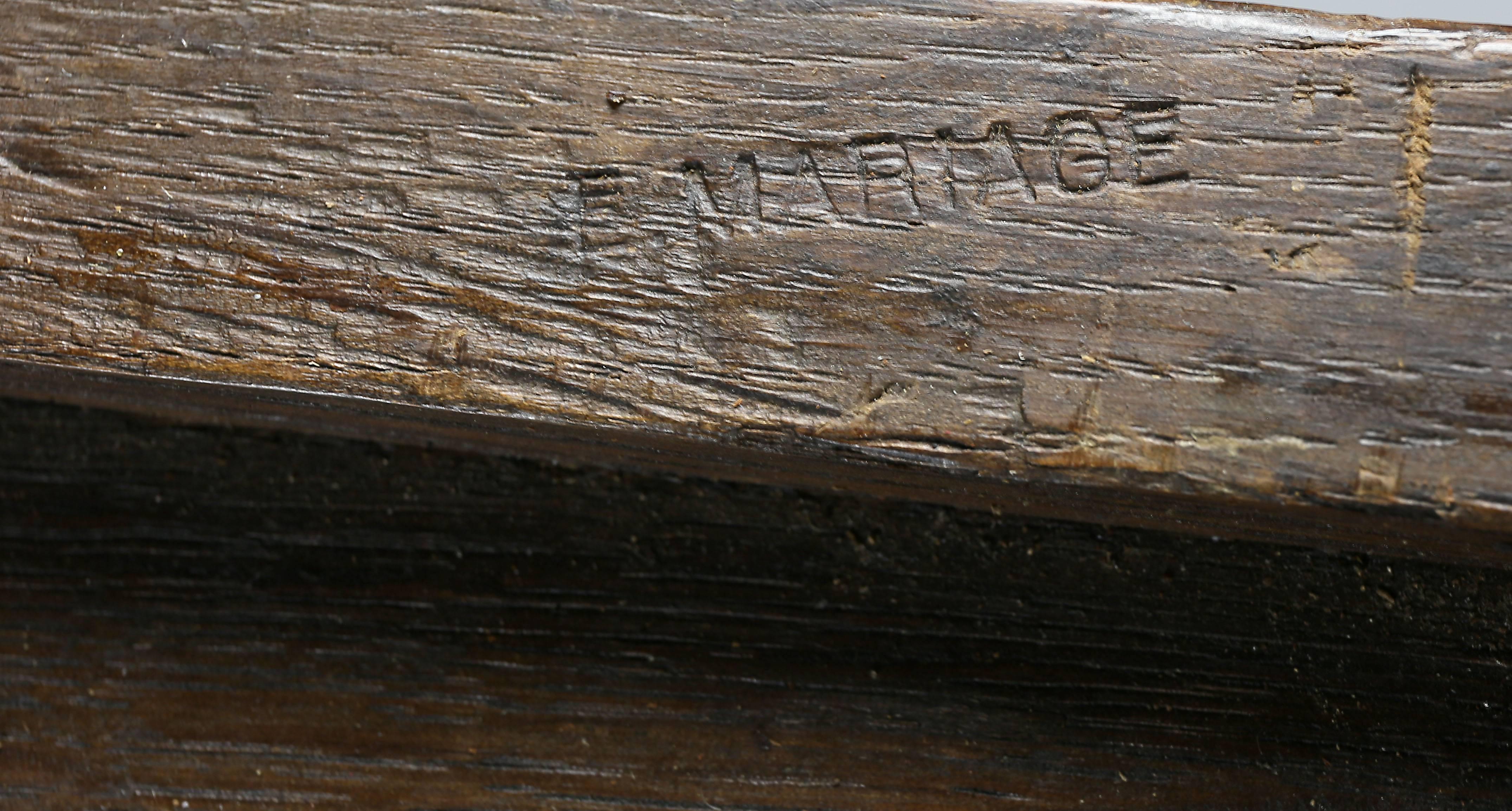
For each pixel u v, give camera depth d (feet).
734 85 0.59
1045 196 0.58
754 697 0.64
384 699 0.65
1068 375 0.58
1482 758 0.63
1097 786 0.64
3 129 0.60
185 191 0.59
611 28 0.59
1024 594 0.64
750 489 0.64
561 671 0.65
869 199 0.59
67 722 0.65
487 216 0.59
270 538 0.65
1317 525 0.60
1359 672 0.63
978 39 0.59
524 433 0.61
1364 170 0.58
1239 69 0.58
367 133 0.59
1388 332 0.57
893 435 0.58
